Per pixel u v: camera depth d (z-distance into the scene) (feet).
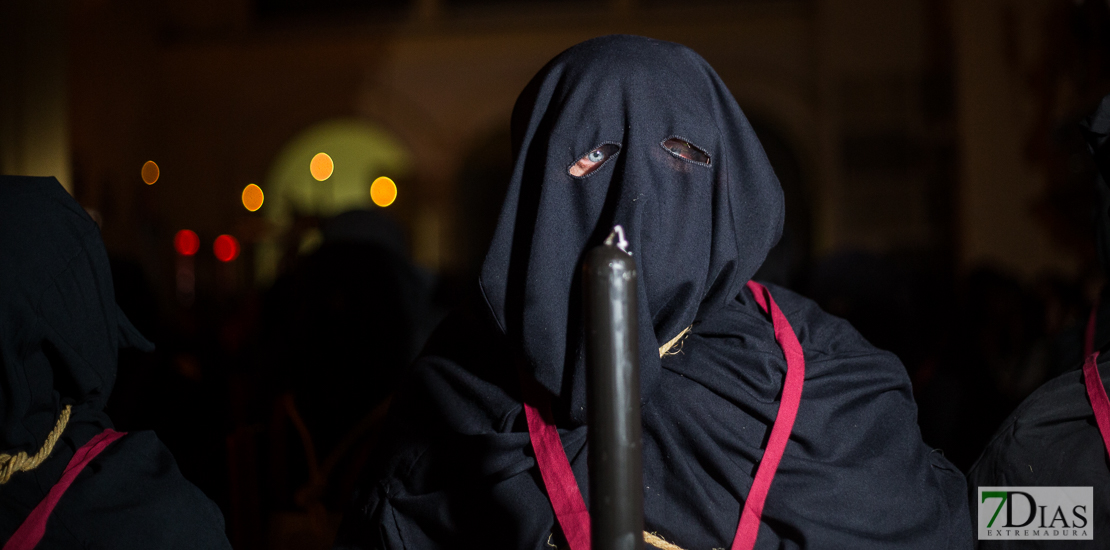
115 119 31.76
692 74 3.92
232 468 6.37
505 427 3.73
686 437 3.61
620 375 2.32
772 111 31.86
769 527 3.51
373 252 7.73
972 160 25.11
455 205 34.01
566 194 3.70
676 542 3.51
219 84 34.45
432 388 4.03
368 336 7.41
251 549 6.36
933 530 3.56
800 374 3.69
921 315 8.50
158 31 34.30
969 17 25.21
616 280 2.33
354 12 34.47
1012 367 11.30
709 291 3.80
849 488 3.51
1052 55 22.54
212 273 26.48
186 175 34.37
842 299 7.96
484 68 33.58
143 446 3.86
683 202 3.67
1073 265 23.21
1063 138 21.53
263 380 7.48
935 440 7.40
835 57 29.78
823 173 30.17
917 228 29.40
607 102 3.71
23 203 3.70
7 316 3.52
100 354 3.89
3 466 3.48
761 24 31.71
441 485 3.82
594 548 2.33
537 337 3.54
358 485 4.22
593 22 32.68
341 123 34.42
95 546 3.51
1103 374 3.80
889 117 29.60
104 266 3.95
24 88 13.04
